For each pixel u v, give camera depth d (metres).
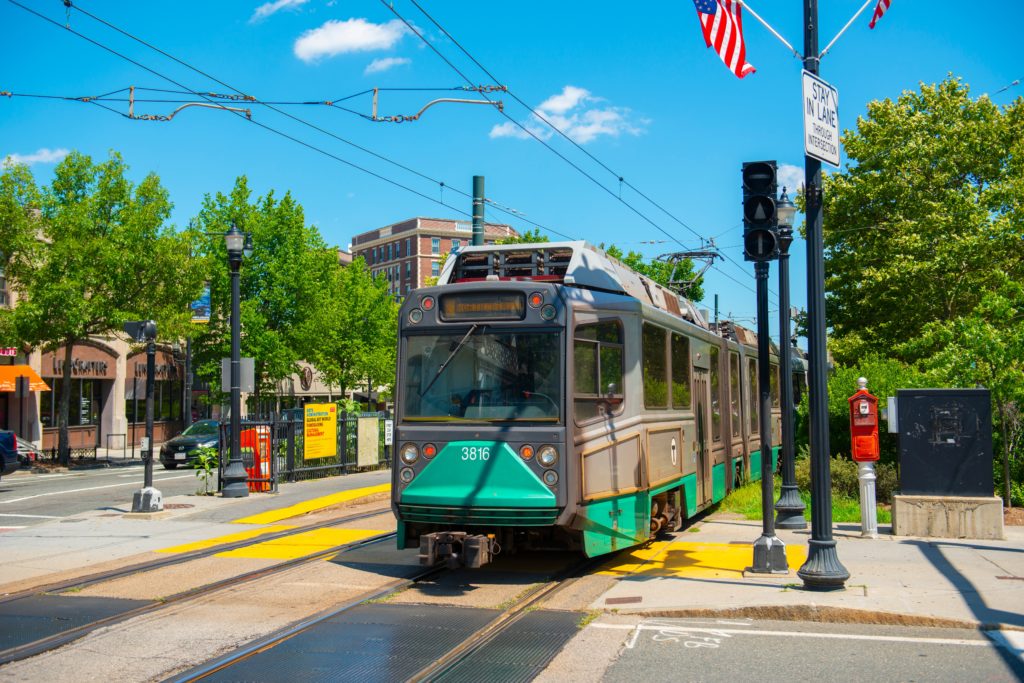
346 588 9.23
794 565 9.80
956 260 26.98
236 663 6.57
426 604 8.54
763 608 7.71
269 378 37.31
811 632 7.23
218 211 36.34
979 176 29.48
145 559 11.06
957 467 11.67
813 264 8.64
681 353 12.84
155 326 15.38
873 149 30.44
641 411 10.83
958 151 28.86
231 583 9.53
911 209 29.58
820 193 8.68
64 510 16.88
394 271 107.31
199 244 35.59
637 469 10.59
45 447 38.09
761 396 9.54
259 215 36.47
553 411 9.30
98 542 12.41
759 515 14.22
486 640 7.15
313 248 41.53
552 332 9.48
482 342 9.67
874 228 30.44
